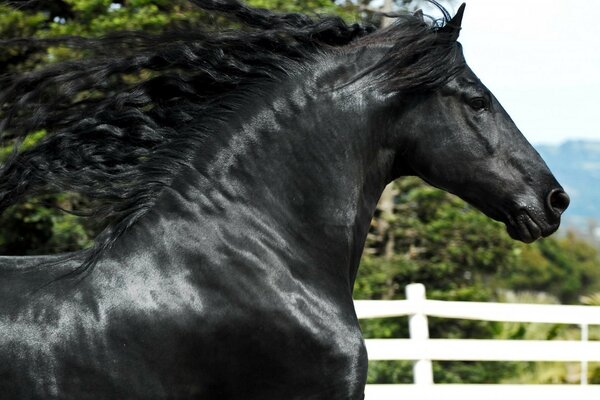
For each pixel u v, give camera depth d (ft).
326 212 16.42
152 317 15.20
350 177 16.63
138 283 15.37
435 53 16.90
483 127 17.15
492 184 17.20
